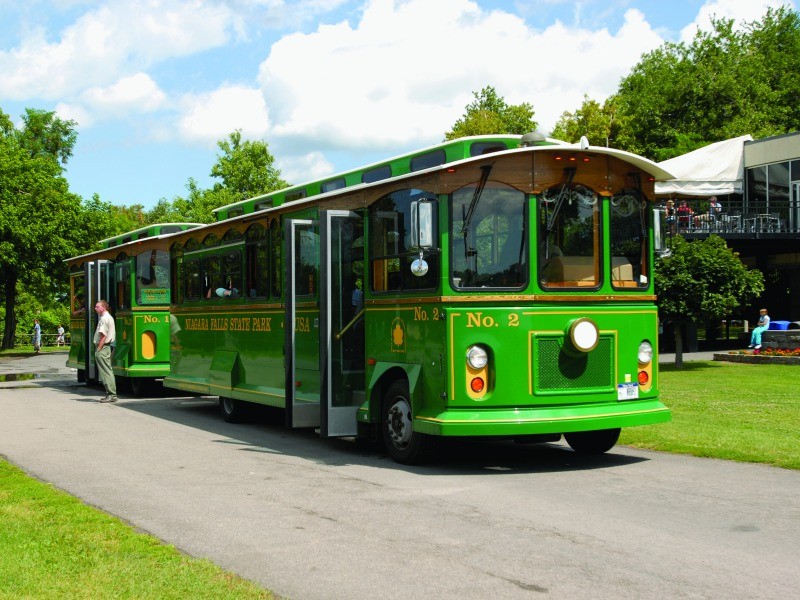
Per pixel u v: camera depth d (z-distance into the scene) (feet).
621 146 150.71
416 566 18.22
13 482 27.73
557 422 28.32
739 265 72.49
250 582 16.87
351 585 17.03
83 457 33.42
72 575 17.29
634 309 30.48
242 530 21.56
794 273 116.16
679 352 74.64
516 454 33.30
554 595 16.19
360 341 33.81
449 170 28.71
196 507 24.26
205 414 49.32
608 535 20.42
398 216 31.09
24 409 51.93
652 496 24.68
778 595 15.96
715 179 116.88
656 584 16.71
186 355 50.75
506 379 28.43
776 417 39.88
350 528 21.59
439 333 28.78
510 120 161.79
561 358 29.04
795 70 192.85
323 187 40.22
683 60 187.93
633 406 30.07
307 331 35.86
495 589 16.61
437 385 28.91
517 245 29.04
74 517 22.58
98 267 66.49
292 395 35.40
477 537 20.49
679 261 71.31
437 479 28.19
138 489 26.94
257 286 41.52
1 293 167.43
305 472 29.86
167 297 61.05
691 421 38.58
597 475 28.25
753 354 79.66
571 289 29.27
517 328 28.58
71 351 74.74
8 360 122.01
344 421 33.30
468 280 28.58
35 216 142.61
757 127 168.66
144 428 42.65
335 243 33.32
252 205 47.29
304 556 19.13
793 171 111.96
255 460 32.60
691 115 178.81
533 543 19.84
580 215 29.76
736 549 19.04
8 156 144.56
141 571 17.54
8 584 16.62
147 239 58.54
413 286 30.17
